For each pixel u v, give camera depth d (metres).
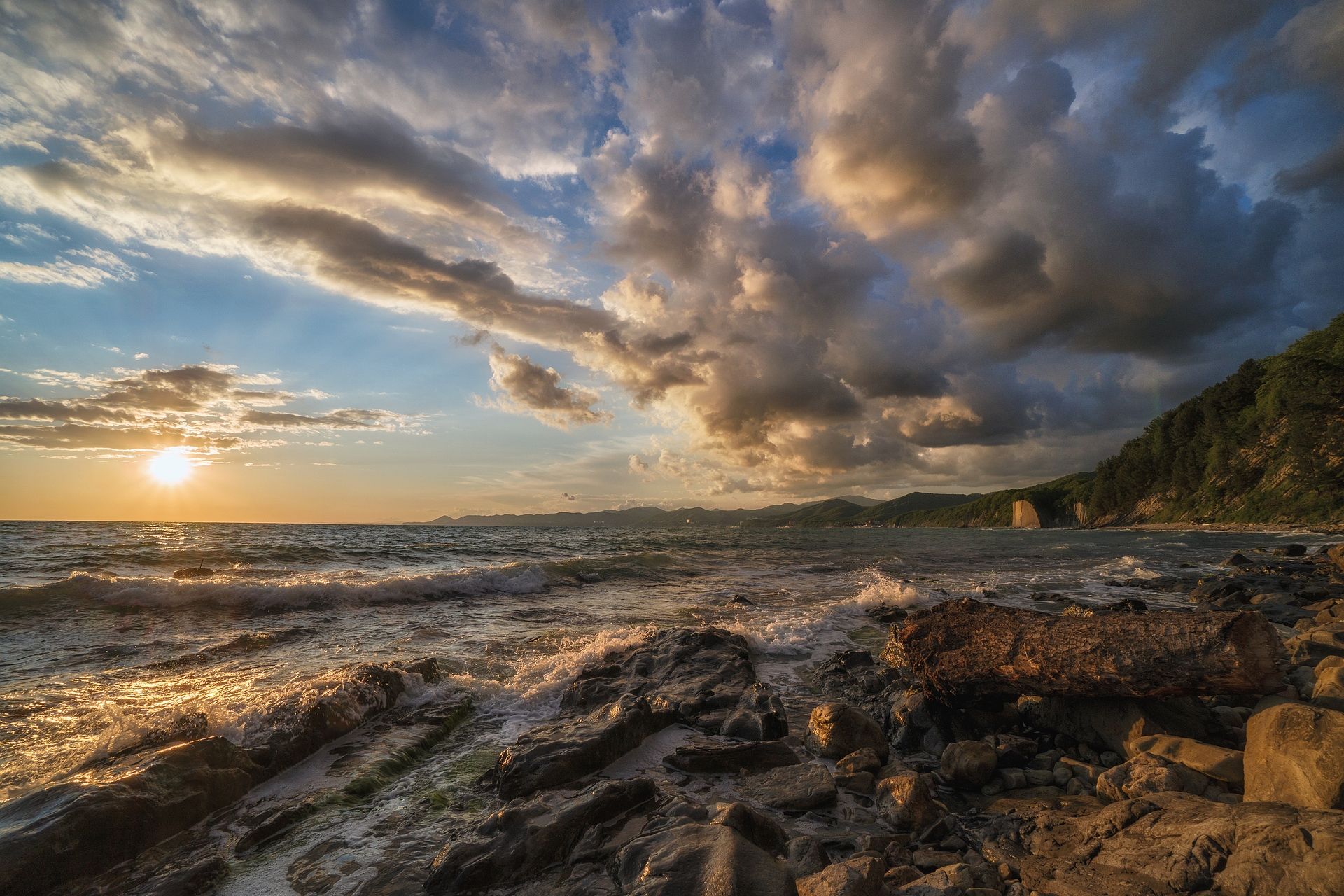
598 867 3.54
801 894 3.04
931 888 3.28
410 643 9.46
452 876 3.43
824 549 40.44
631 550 34.84
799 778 4.97
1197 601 14.63
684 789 4.83
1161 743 4.86
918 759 5.78
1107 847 3.57
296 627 10.46
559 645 9.60
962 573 23.86
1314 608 12.09
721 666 7.99
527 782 4.59
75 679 7.14
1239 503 78.56
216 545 26.66
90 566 18.75
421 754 5.39
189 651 8.55
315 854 3.75
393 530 73.06
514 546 36.38
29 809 3.57
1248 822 3.16
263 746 4.90
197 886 3.36
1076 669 5.48
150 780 3.98
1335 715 3.64
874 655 9.62
